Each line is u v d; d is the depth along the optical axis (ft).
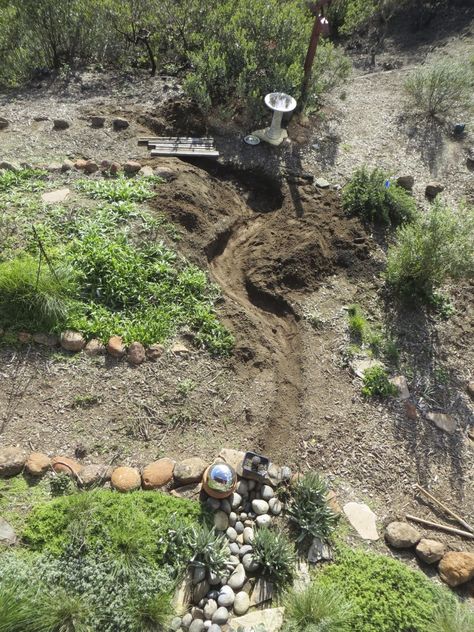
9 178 19.10
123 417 13.33
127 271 16.08
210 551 10.75
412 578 11.12
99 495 11.43
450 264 16.38
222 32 26.66
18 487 11.56
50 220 17.49
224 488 11.36
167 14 28.37
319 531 11.66
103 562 10.35
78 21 28.63
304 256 18.74
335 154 24.21
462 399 15.38
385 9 38.01
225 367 15.03
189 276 16.87
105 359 14.43
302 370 15.53
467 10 37.24
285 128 25.16
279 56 25.67
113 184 19.52
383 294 18.06
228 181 23.00
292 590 10.71
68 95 26.40
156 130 24.45
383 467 13.46
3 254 16.06
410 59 34.12
